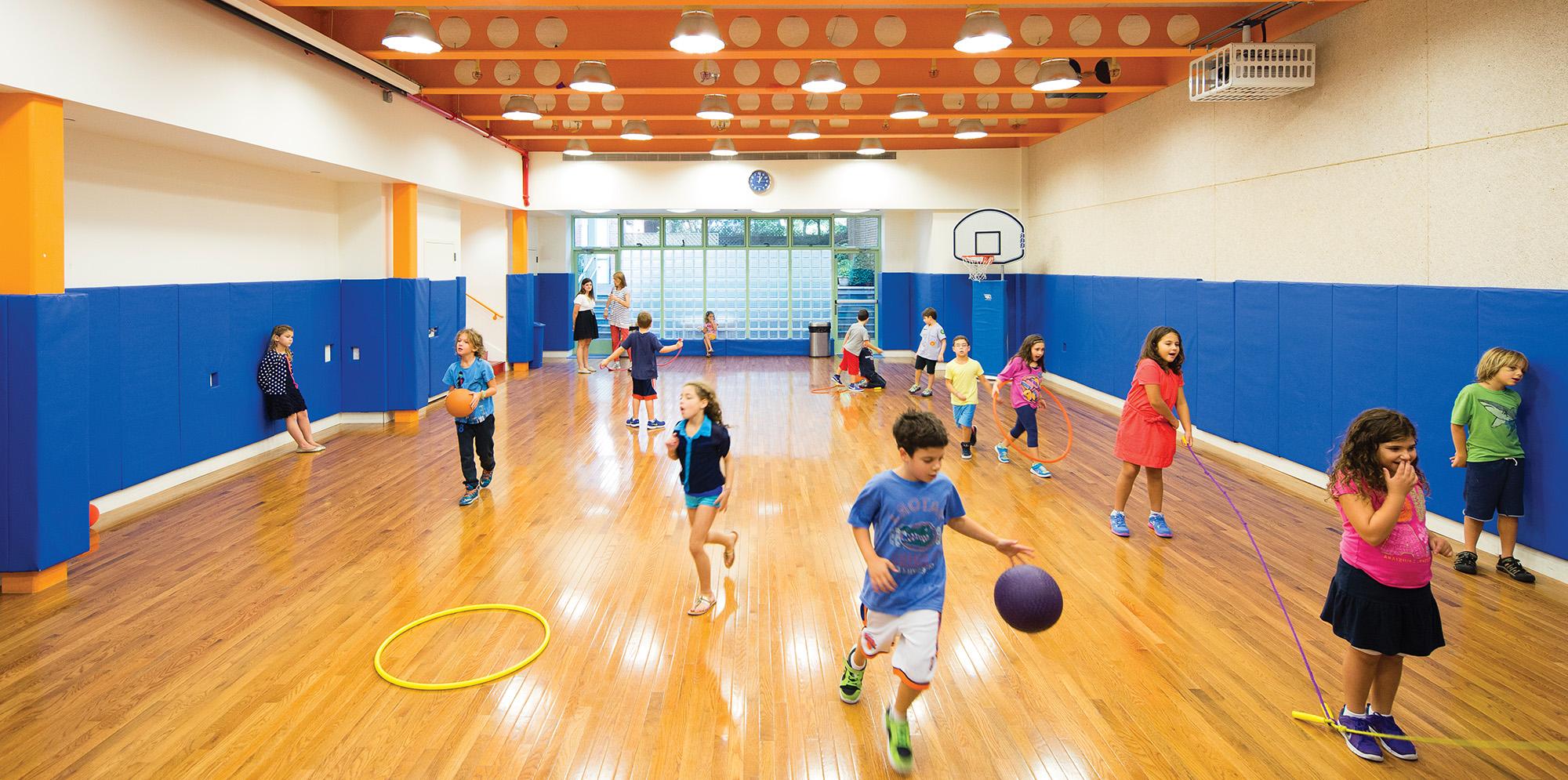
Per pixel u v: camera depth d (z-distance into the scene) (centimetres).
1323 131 735
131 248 675
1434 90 606
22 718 349
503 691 375
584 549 577
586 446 926
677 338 1928
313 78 778
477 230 1525
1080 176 1302
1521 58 533
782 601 482
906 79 1035
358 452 885
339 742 332
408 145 1002
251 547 575
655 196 1593
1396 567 307
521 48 855
